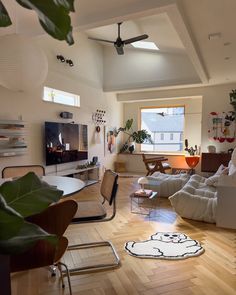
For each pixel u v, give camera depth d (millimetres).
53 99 4801
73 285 1896
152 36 4688
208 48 3531
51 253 1351
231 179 3197
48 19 506
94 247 2537
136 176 6824
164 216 3473
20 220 505
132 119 7727
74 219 2043
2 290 576
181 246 2529
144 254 2361
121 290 1837
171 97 6652
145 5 2385
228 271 2080
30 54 1941
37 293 1802
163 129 7688
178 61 5836
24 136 4020
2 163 3668
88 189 5160
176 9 2344
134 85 6297
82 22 2705
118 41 3910
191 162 6477
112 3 2432
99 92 6453
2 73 1895
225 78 5375
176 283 1918
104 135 6770
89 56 5938
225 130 6094
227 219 3004
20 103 3961
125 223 3205
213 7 2426
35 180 688
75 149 5328
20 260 1303
